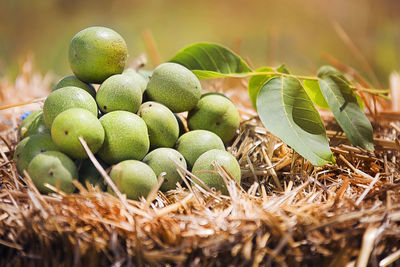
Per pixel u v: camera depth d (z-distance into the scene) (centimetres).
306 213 77
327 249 77
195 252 76
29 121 85
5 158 86
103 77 84
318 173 86
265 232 76
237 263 76
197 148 84
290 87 87
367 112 99
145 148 82
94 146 79
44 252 77
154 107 84
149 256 75
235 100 103
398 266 78
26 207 78
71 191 79
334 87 89
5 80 113
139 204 78
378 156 90
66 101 81
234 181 81
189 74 86
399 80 105
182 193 81
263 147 90
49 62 190
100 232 77
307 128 85
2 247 78
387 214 76
